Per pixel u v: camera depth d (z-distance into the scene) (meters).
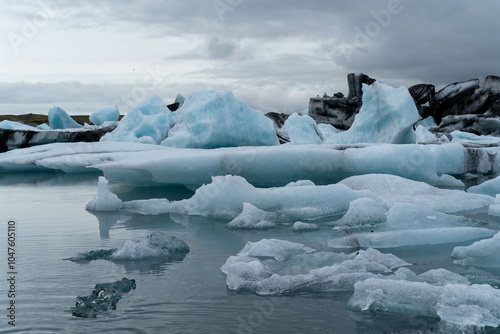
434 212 5.70
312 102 29.28
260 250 4.39
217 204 6.67
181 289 3.47
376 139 15.18
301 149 8.88
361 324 2.83
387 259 4.08
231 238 5.19
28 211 7.34
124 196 8.73
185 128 16.78
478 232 5.09
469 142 16.91
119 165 8.91
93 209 7.35
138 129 18.30
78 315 2.99
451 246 4.76
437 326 2.74
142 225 6.01
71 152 14.22
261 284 3.46
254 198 6.55
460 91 27.47
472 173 12.47
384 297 3.09
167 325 2.83
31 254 4.57
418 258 4.31
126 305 3.15
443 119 25.30
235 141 15.90
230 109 16.08
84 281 3.69
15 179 13.05
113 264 4.16
